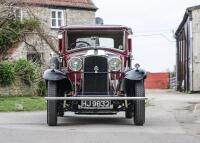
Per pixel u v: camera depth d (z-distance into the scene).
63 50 14.98
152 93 42.66
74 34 15.14
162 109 21.17
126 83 13.78
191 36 40.94
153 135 11.70
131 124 14.41
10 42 37.38
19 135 11.66
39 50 37.88
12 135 11.65
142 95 13.53
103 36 15.16
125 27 15.05
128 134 11.88
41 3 44.12
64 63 14.90
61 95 14.03
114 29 15.08
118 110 13.80
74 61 14.06
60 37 15.11
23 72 32.75
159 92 46.12
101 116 17.25
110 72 14.00
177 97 32.44
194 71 40.91
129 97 13.33
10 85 32.16
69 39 15.12
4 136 11.46
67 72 14.14
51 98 13.29
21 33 35.84
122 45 15.03
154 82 64.50
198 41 40.88
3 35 35.94
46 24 41.34
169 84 63.81
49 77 13.57
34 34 37.78
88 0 48.47
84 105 13.62
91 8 47.72
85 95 13.99
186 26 43.62
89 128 13.29
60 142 10.52
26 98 28.52
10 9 33.09
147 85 64.88
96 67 13.99
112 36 15.14
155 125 14.10
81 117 16.84
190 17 40.97
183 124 14.45
